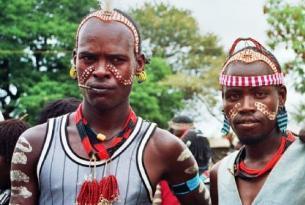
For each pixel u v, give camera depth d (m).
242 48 4.04
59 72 31.69
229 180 4.06
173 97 37.03
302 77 15.12
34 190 3.68
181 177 3.80
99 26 3.59
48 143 3.66
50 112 5.28
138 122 3.72
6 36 30.94
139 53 3.71
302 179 3.85
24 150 3.67
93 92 3.56
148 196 3.60
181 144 3.75
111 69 3.56
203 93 43.56
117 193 3.52
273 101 3.94
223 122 4.11
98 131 3.65
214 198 4.23
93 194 3.51
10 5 30.22
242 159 4.11
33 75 31.17
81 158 3.59
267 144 4.00
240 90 3.93
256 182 3.99
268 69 3.95
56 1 31.89
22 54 30.70
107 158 3.59
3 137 5.02
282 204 3.84
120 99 3.60
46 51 31.34
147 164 3.62
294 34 15.10
